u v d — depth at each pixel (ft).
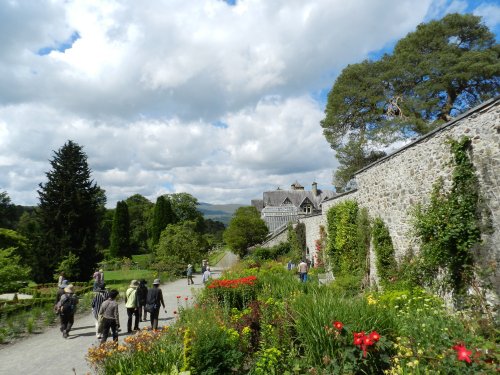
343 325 16.12
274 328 19.88
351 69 90.22
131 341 19.52
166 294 59.41
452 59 73.87
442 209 26.35
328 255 59.67
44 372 24.26
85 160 93.20
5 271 51.75
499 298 21.27
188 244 104.88
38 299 52.16
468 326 17.43
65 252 85.46
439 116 81.20
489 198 22.40
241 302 34.55
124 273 108.58
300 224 93.45
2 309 44.62
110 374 16.81
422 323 17.33
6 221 154.10
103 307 27.68
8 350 31.48
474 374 12.54
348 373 14.88
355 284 43.47
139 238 208.23
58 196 88.79
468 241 23.50
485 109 22.65
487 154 22.54
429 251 27.76
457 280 25.07
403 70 81.30
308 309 18.62
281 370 16.83
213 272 99.81
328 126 97.14
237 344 19.69
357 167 93.50
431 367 13.75
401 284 32.22
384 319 17.38
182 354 17.72
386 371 14.33
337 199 59.77
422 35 79.87
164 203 146.10
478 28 78.54
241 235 132.77
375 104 89.51
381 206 40.81
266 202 201.16
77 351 28.99
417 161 31.96
